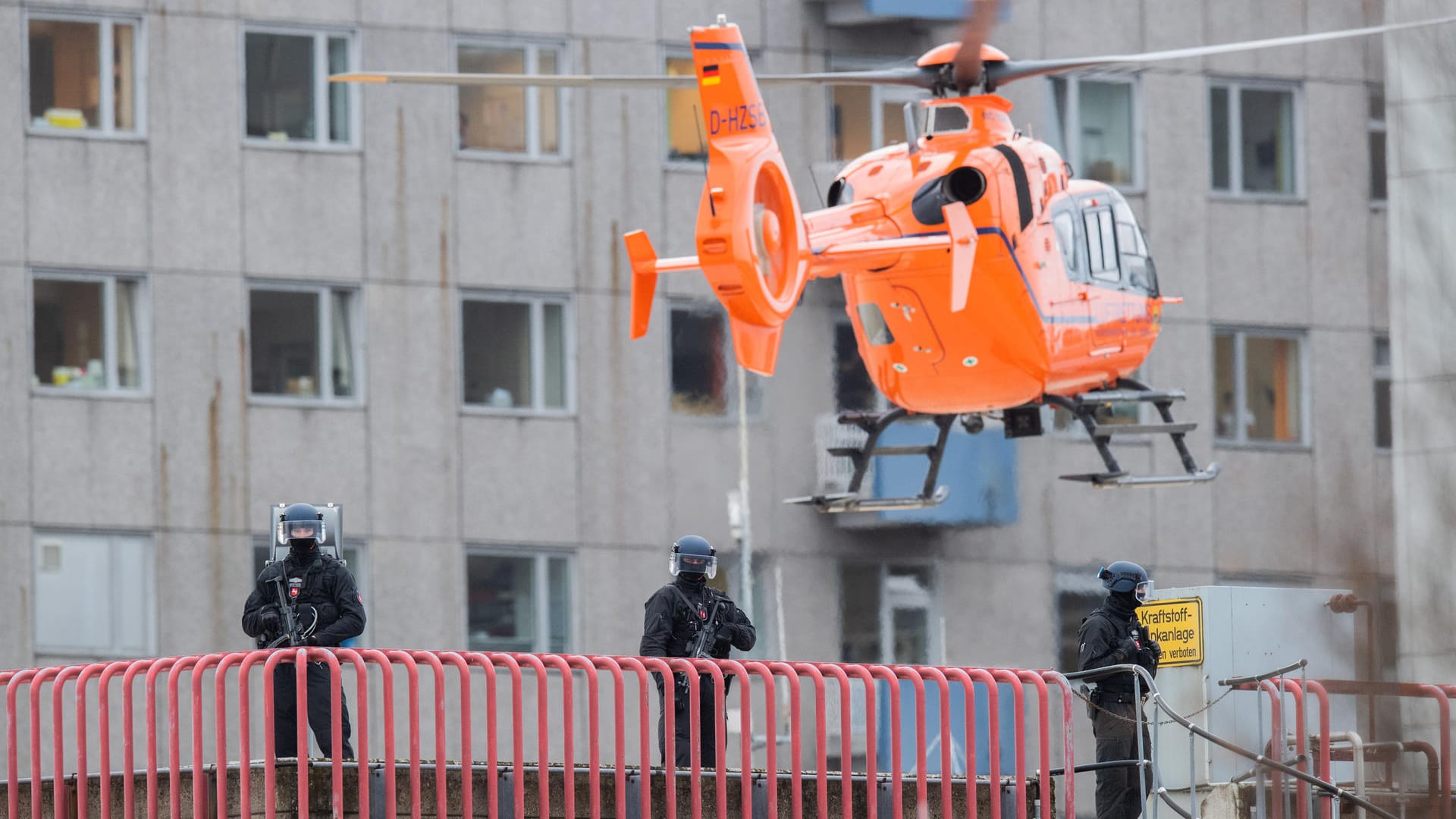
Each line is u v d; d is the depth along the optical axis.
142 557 114.56
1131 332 81.75
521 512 120.06
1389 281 131.38
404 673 115.31
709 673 54.41
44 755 109.44
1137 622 61.19
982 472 123.75
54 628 112.81
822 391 123.38
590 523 120.88
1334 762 66.44
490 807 52.62
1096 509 126.75
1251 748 67.81
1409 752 63.69
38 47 114.94
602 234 122.19
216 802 52.62
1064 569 125.94
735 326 62.78
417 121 119.88
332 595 57.47
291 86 118.56
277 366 117.44
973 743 55.56
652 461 121.81
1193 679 68.31
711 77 62.22
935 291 75.31
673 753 53.81
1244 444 130.25
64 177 114.75
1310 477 130.38
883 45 124.81
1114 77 129.75
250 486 116.19
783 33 123.81
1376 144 132.75
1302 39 75.62
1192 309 130.50
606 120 122.44
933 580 123.94
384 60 119.44
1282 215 132.00
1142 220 129.88
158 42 116.31
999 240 74.50
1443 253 129.38
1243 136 132.25
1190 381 130.12
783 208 63.66
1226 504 129.12
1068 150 128.88
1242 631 68.62
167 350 115.62
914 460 123.12
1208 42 130.88
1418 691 62.34
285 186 117.81
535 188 121.44
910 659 123.25
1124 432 82.56
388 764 51.88
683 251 123.19
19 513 112.75
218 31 117.25
